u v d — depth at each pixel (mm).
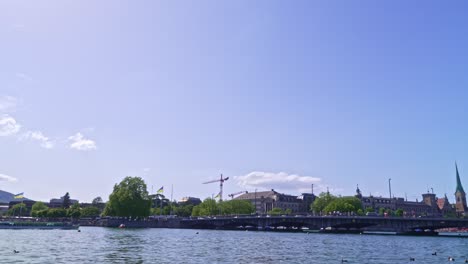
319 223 140750
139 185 170750
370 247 72688
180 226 176875
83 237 87312
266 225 164750
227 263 44875
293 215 155000
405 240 99062
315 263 46500
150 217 186125
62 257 47219
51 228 129625
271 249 65062
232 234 123500
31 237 84438
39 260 43969
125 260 45312
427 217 129375
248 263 45312
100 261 44062
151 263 43219
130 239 82688
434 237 118250
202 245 70750
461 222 122062
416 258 53656
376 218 131250
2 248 56438
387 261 49594
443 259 52656
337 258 52375
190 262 44844
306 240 93562
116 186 171500
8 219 170500
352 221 134750
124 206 163750
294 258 51562
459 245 80812
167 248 62438
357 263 47188
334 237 110875
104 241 75000
